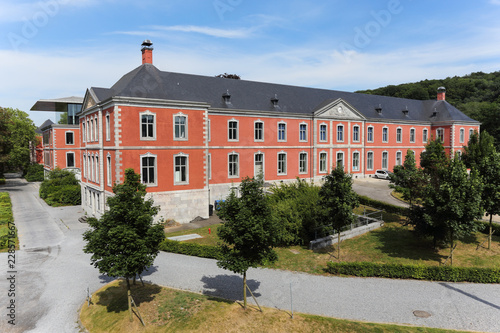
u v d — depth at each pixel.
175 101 29.11
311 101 46.69
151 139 28.30
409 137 55.66
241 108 38.78
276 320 13.75
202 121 30.88
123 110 27.00
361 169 50.12
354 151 49.06
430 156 29.55
